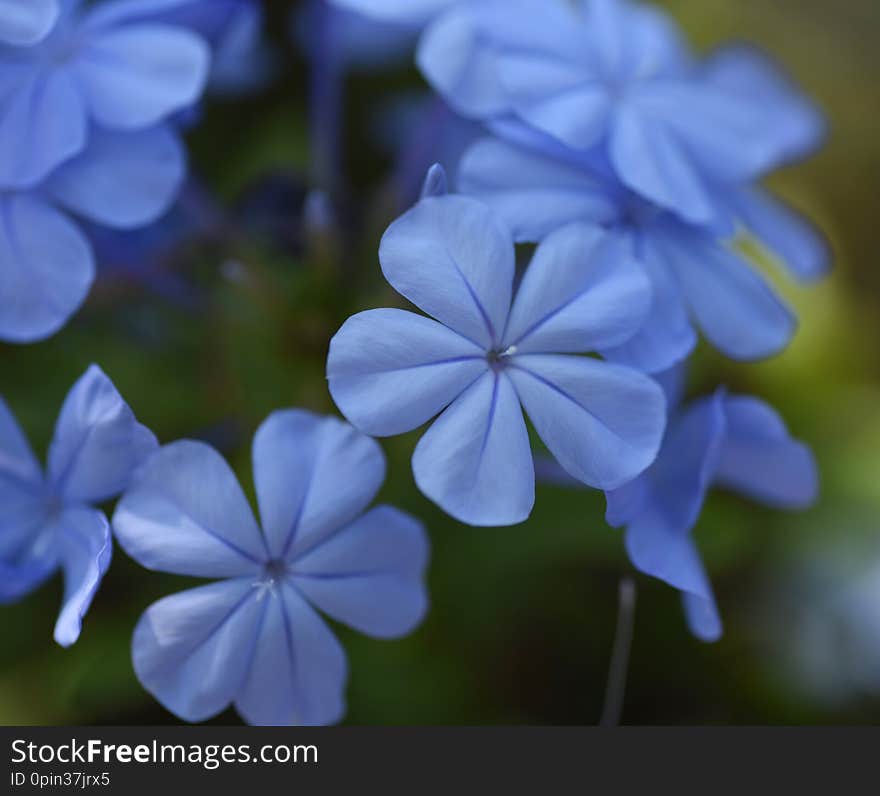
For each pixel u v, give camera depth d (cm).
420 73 30
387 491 26
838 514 30
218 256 27
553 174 24
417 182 26
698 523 28
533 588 29
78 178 24
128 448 23
